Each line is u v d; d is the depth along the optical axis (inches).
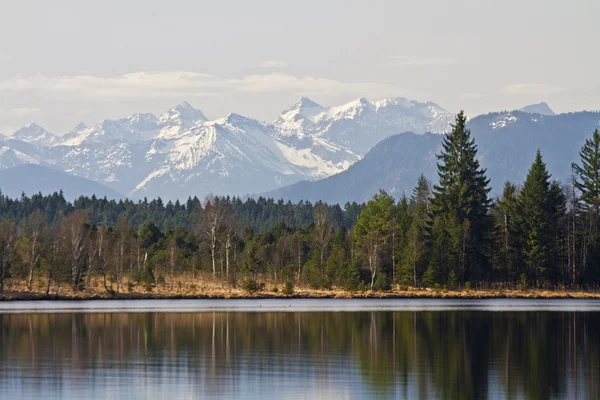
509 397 7790.4
